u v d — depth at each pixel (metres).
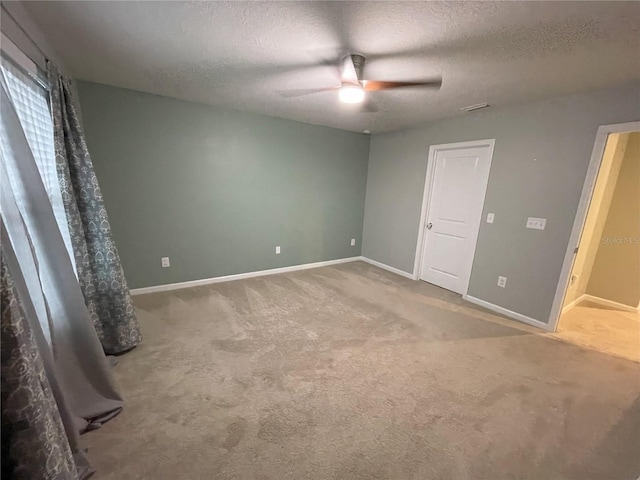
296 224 4.52
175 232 3.55
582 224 2.65
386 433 1.63
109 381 1.71
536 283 2.98
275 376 2.06
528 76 2.25
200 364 2.17
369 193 5.12
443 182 3.93
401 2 1.40
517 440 1.61
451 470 1.43
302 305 3.28
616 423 1.75
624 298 3.54
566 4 1.38
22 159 1.38
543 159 2.85
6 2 1.41
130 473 1.35
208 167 3.61
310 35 1.76
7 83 1.42
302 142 4.29
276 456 1.47
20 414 0.98
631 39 1.66
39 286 1.38
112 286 2.20
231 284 3.90
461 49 1.87
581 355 2.48
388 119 3.79
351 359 2.30
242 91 2.91
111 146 3.01
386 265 4.91
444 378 2.11
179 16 1.59
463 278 3.75
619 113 2.37
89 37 1.84
